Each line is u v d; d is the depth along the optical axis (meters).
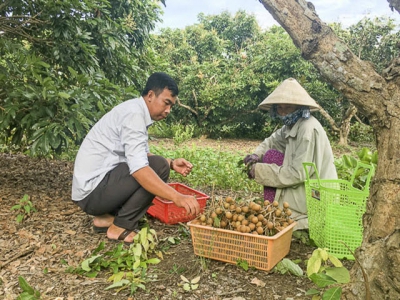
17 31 4.63
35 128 3.74
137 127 2.86
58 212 3.75
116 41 5.00
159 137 13.17
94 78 4.39
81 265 2.55
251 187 5.19
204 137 13.67
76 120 3.79
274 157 3.42
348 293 1.88
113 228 3.05
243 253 2.59
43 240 3.06
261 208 2.77
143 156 2.80
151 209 3.67
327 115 12.00
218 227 2.62
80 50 4.57
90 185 2.99
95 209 3.05
